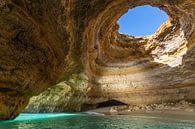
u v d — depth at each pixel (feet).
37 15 33.55
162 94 77.41
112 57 88.69
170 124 38.50
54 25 37.45
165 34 83.71
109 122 43.34
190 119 45.29
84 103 82.99
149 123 40.55
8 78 34.78
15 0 29.25
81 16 46.11
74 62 52.75
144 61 85.25
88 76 73.92
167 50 81.61
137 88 82.84
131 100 83.05
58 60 43.29
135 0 60.64
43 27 35.65
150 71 82.17
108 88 85.56
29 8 31.89
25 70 36.42
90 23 52.31
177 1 57.36
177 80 74.08
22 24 31.83
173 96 74.64
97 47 70.85
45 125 37.96
